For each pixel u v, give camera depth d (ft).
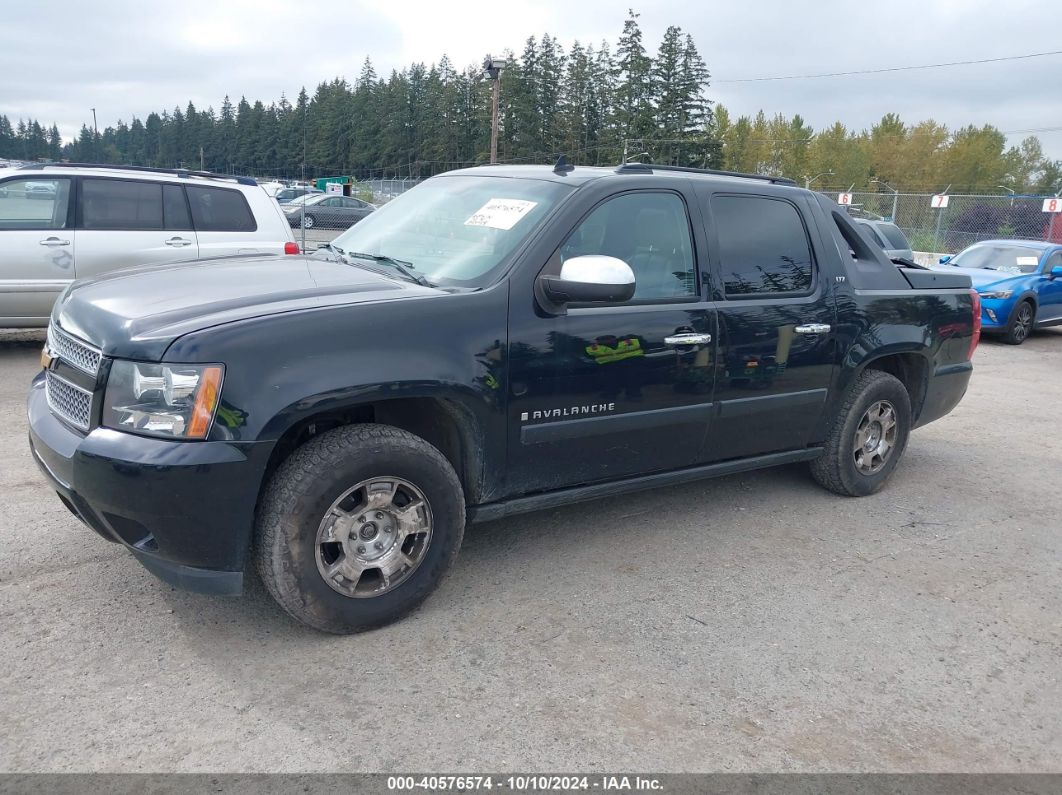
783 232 14.70
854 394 15.99
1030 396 29.30
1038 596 13.03
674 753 8.72
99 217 26.66
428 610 11.44
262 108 413.18
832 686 10.17
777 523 15.43
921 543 14.90
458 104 277.85
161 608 11.03
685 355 12.96
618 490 13.17
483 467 11.41
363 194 146.51
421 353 10.36
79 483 9.38
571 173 13.07
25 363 26.32
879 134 393.09
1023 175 351.05
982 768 8.84
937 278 17.58
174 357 9.10
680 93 205.57
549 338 11.48
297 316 9.71
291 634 10.58
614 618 11.51
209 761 8.20
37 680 9.36
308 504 9.76
